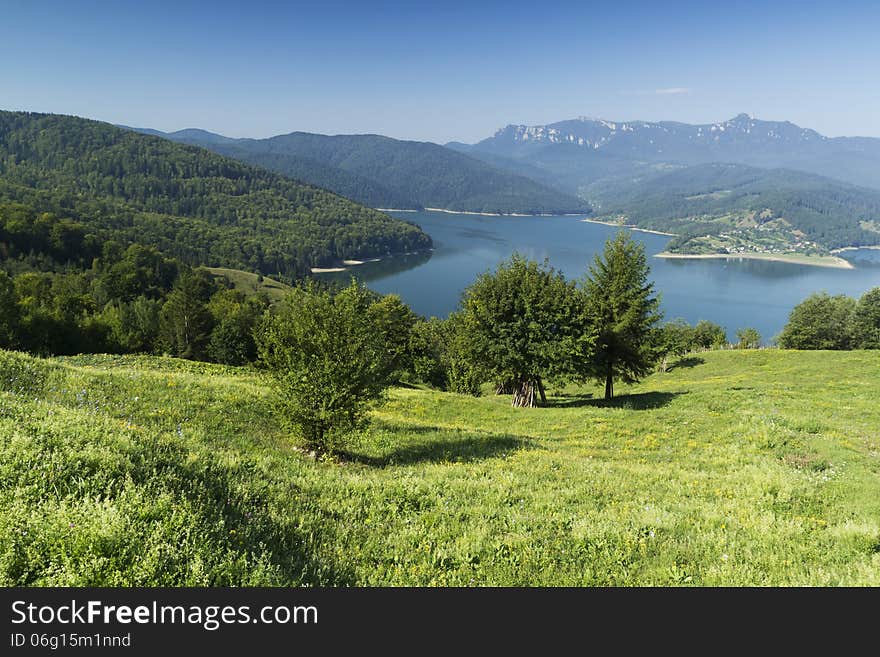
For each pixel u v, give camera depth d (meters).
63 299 92.19
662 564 8.31
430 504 10.74
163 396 17.52
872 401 27.58
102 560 5.63
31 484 6.80
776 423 20.84
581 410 31.53
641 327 36.88
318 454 15.45
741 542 9.22
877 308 93.69
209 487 8.91
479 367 39.19
